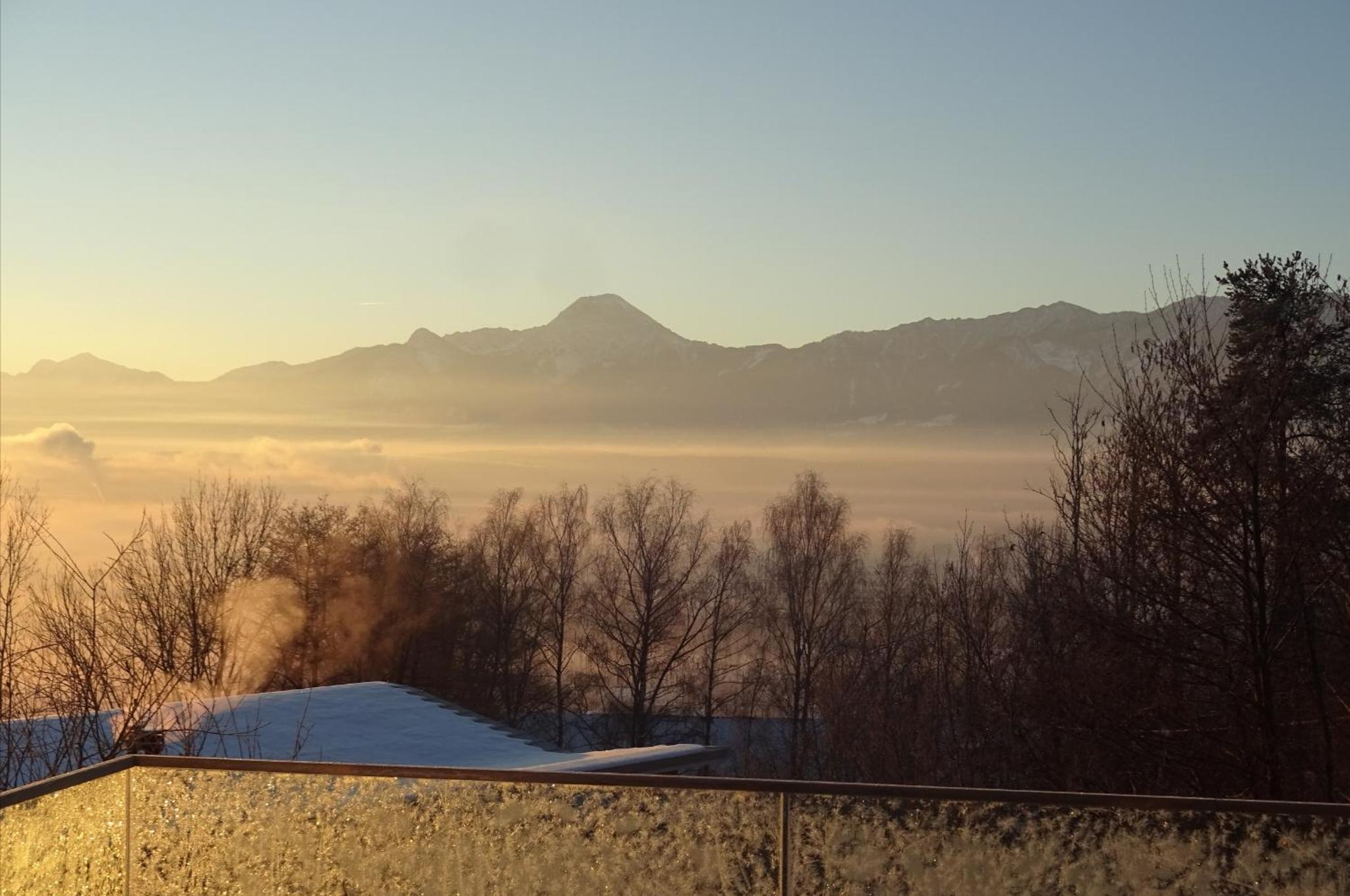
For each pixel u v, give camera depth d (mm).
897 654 35250
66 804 3748
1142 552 15641
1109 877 3482
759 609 45938
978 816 3570
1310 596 14625
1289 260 16938
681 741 44875
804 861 3646
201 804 3963
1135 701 15445
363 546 37375
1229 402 14773
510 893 3799
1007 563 21219
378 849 3883
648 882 3734
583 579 45719
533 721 45000
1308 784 15086
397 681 37188
